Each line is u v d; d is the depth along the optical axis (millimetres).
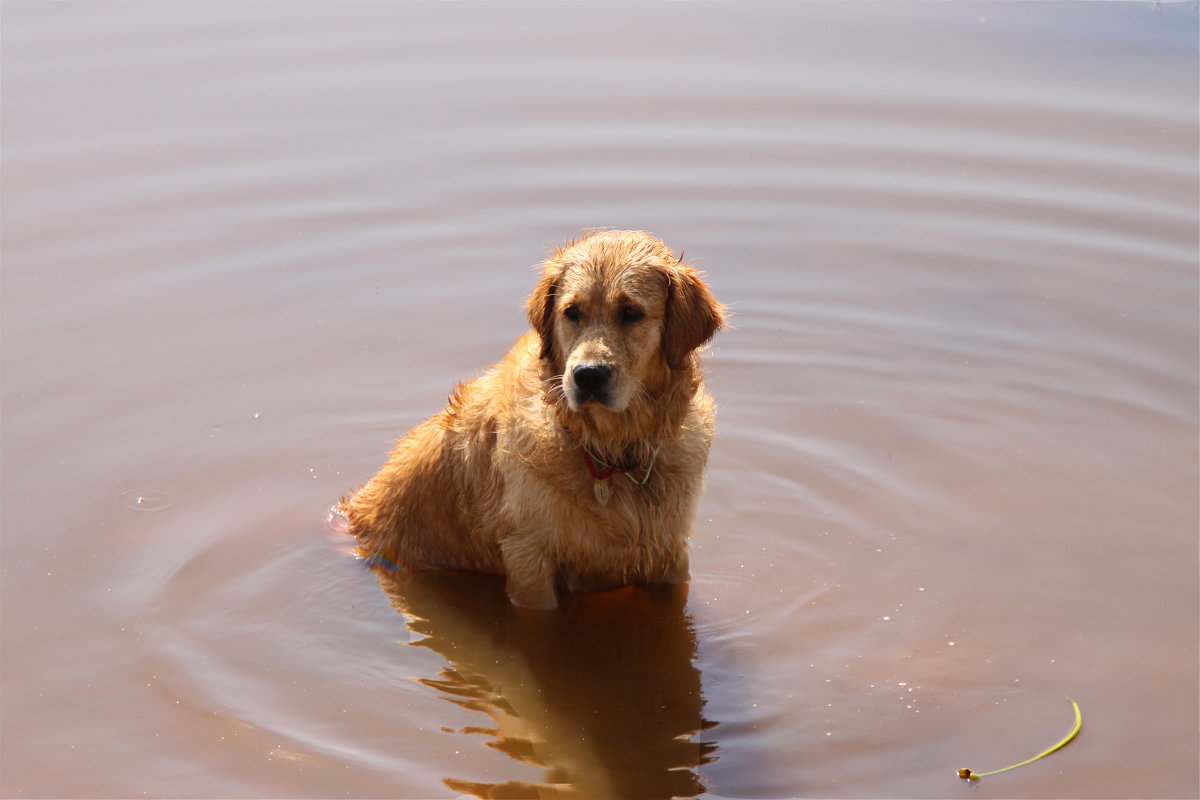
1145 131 10492
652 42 12695
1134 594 5723
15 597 5871
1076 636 5453
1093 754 4738
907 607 5727
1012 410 7359
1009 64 11898
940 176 10031
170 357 8039
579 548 5719
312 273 9008
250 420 7469
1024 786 4586
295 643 5633
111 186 10000
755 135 10727
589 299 5230
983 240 9211
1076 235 9180
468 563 6254
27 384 7688
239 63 12125
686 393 5512
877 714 5031
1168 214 9336
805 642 5531
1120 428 7105
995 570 5969
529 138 10742
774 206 9711
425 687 5332
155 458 7074
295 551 6355
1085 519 6320
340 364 8039
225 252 9227
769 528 6406
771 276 8883
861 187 9938
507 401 5742
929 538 6258
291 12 13461
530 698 5258
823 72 11891
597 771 4773
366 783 4707
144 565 6164
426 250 9258
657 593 5969
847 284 8766
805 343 8180
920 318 8375
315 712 5148
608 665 5469
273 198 9906
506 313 8578
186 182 10086
